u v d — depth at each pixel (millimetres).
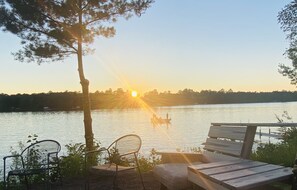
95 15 9680
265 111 100125
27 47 9547
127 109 170125
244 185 2910
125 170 5094
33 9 8859
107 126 67438
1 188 5914
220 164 3896
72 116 98625
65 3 8945
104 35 10375
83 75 9742
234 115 89125
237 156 4332
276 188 3623
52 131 56688
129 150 5555
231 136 4582
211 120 77500
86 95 9688
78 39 9383
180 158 5102
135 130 57594
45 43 9641
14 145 36344
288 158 5230
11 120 88438
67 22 9445
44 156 6102
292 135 8195
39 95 121312
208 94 178375
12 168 6773
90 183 6086
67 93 119250
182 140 39375
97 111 143625
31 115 106750
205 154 5012
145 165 6984
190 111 127250
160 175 4578
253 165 3725
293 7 13406
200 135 45594
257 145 7836
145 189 5250
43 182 6426
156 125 68375
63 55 9805
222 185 3096
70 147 7965
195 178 3744
